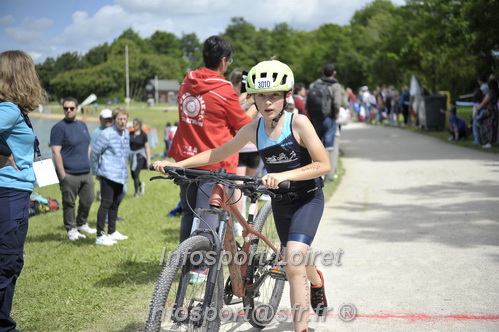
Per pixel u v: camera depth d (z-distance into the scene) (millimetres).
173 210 8891
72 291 5055
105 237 7023
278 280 4273
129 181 15023
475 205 7746
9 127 3553
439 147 15281
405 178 10617
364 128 25188
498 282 4668
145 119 62281
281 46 110125
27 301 4844
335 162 11141
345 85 67000
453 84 26031
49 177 4500
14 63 3623
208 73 4570
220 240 3318
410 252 5730
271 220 4328
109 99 77375
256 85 3277
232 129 4730
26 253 6730
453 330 3760
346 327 3912
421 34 22438
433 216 7305
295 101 10602
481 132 13969
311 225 3439
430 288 4617
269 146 3461
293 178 3205
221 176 3209
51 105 17000
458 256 5477
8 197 3617
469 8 17812
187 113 4609
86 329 4070
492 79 13758
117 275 5516
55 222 9047
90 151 8125
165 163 3410
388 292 4582
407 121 23953
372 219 7402
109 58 78250
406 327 3857
